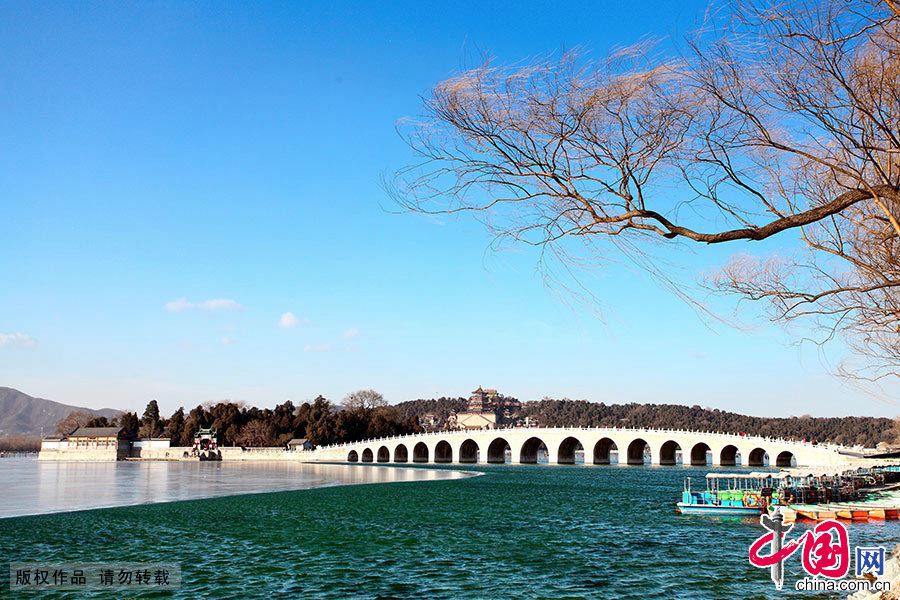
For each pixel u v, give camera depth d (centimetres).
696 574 3030
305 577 2930
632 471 12769
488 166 1130
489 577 2959
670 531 4328
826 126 1142
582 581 2897
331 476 11200
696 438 14675
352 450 19162
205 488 8138
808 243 1322
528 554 3484
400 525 4528
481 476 11100
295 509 5488
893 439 17575
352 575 2975
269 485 8744
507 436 16862
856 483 7162
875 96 1133
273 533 4109
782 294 1327
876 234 1341
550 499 6588
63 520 4647
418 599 2600
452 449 17812
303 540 3859
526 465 16000
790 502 5497
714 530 4381
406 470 13425
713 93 1115
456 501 6316
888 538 4028
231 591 2695
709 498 5316
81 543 3706
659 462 15200
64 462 19950
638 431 15462
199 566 3130
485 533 4191
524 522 4738
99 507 5616
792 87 1126
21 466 16300
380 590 2728
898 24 1116
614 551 3588
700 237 1119
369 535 4066
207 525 4444
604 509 5650
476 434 17212
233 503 5978
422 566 3167
